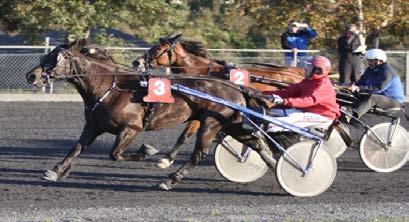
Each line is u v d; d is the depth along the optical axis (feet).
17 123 54.60
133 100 34.09
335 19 70.59
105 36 71.67
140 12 72.69
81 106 62.23
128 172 38.52
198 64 41.37
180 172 34.53
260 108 34.60
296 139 34.60
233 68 40.70
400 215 30.04
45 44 70.33
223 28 82.28
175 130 51.96
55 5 69.87
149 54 41.29
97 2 70.44
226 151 36.29
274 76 41.50
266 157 35.01
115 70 34.65
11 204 31.71
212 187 35.45
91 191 34.32
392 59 68.64
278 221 28.50
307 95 33.78
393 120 39.50
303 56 64.69
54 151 44.57
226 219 28.73
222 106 34.24
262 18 72.38
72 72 34.22
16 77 67.46
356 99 39.65
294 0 70.95
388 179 37.91
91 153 43.57
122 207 31.30
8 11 74.08
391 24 73.00
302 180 33.65
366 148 39.42
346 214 30.12
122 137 34.06
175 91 34.24
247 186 35.76
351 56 59.93
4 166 39.70
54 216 29.32
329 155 33.65
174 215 29.58
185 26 80.69
